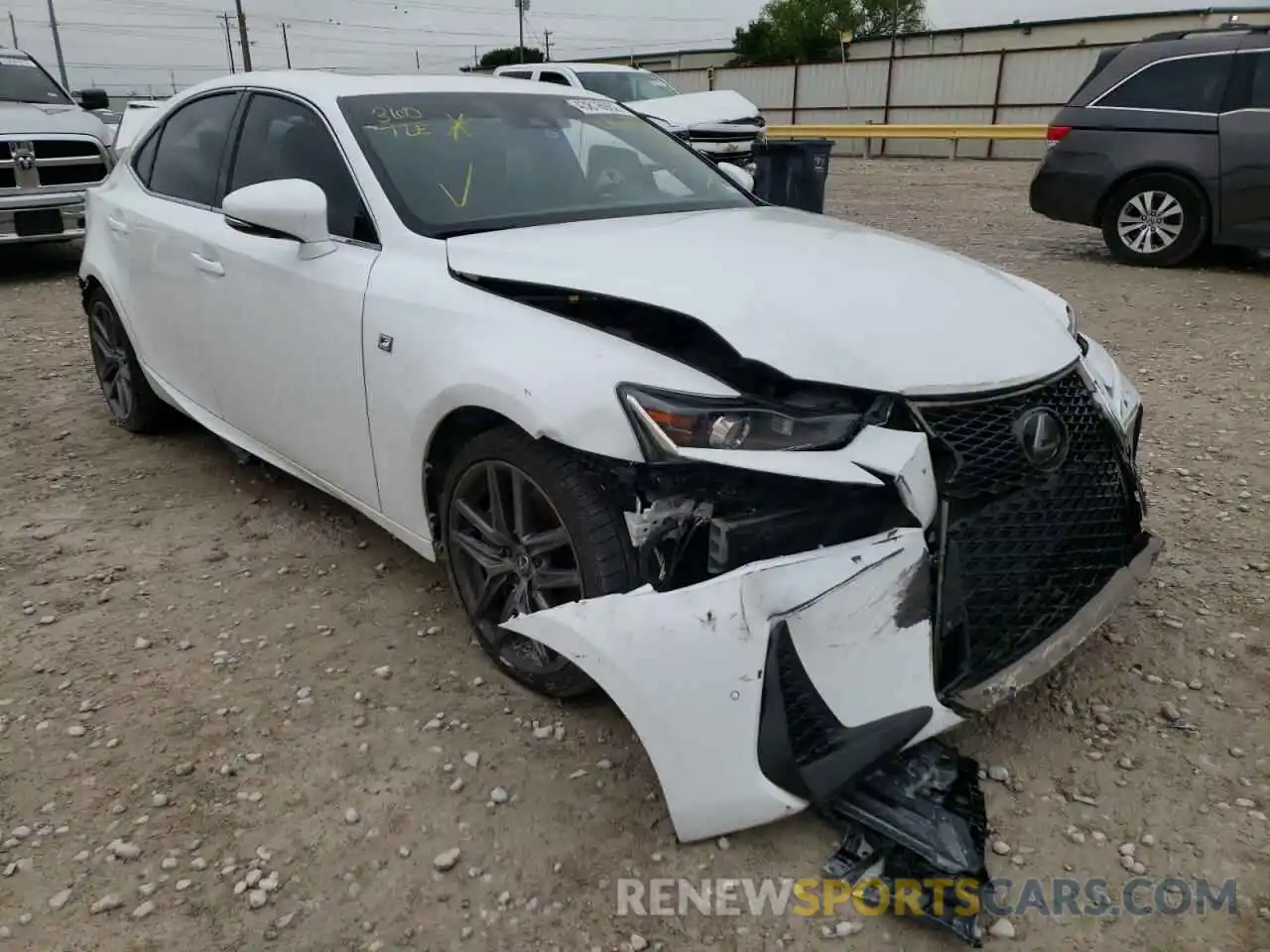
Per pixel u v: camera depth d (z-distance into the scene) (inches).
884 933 77.2
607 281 96.4
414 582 131.5
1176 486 157.9
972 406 89.9
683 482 89.0
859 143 1131.3
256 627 121.0
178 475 168.7
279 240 124.3
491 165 128.5
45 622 122.2
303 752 98.3
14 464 173.8
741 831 86.6
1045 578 92.7
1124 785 92.1
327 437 125.0
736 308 90.1
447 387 100.8
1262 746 97.3
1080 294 301.3
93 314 185.6
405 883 82.5
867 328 90.9
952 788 86.9
